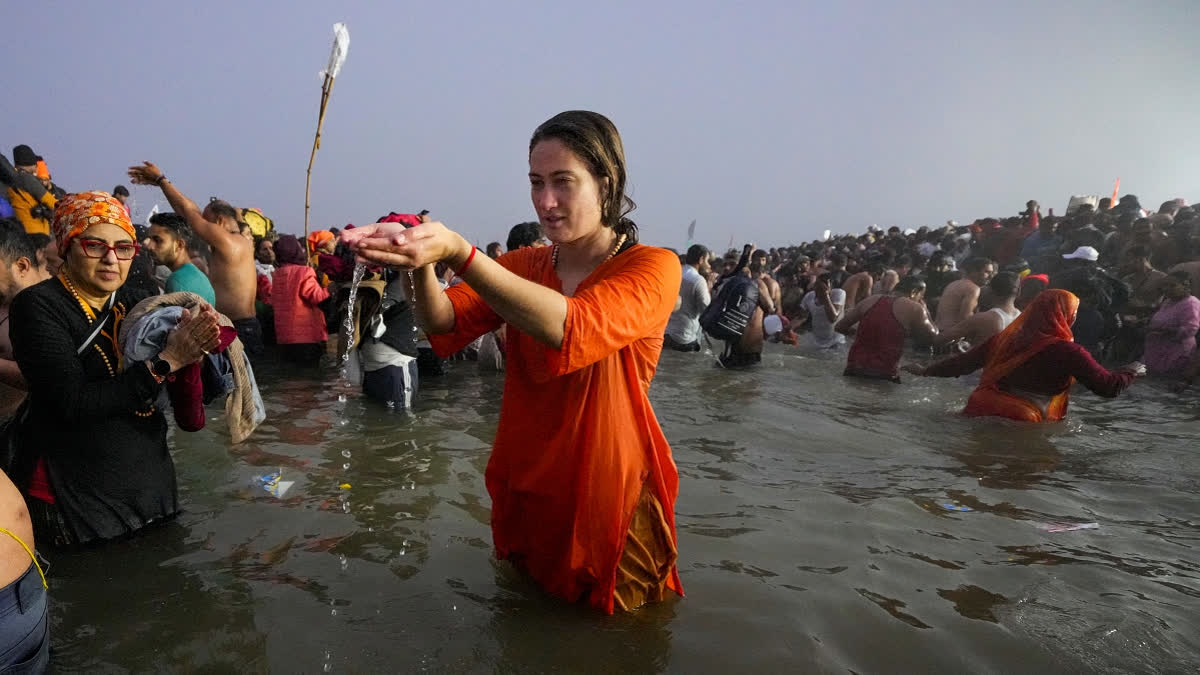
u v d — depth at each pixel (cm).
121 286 255
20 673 157
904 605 210
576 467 186
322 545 243
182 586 213
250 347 604
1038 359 459
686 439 410
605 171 172
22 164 805
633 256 177
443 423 422
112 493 241
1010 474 351
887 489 323
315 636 186
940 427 450
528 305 140
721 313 687
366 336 433
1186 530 279
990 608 210
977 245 1316
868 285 1020
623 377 186
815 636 191
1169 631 198
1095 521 287
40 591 163
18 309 222
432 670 172
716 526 272
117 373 239
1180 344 666
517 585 214
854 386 599
